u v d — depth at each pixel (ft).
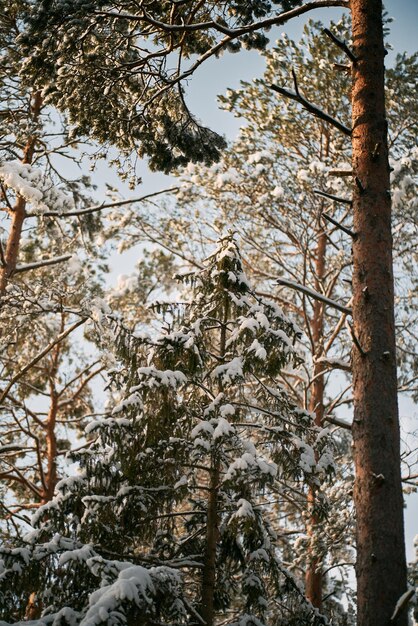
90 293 41.09
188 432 26.11
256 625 24.18
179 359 25.81
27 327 42.55
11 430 45.55
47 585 21.49
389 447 17.71
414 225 42.39
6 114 40.60
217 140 32.35
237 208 44.78
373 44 22.08
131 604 18.19
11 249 41.09
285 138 46.03
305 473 27.53
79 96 28.40
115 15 24.95
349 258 43.98
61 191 39.60
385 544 16.67
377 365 18.54
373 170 20.70
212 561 25.43
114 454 24.59
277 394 28.43
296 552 36.65
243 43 29.91
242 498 24.88
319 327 45.47
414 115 42.55
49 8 25.53
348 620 37.96
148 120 29.76
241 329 26.40
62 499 24.82
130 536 25.13
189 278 29.07
